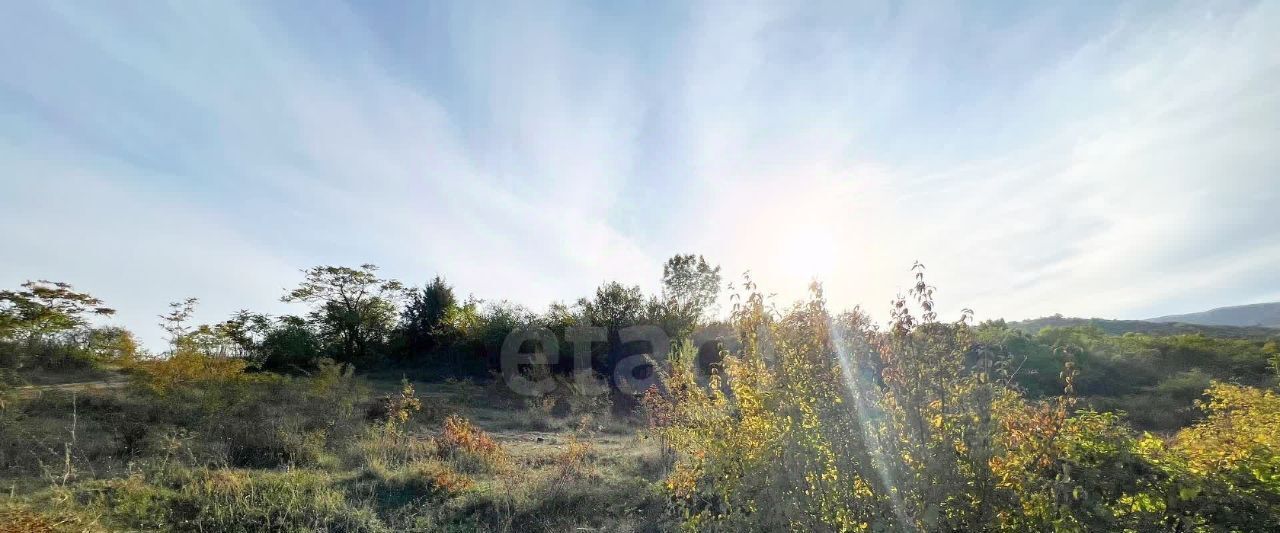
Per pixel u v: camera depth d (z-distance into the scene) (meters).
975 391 3.48
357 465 9.05
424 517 6.73
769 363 4.16
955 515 3.33
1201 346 24.39
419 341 31.69
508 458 9.76
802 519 3.68
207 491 6.77
